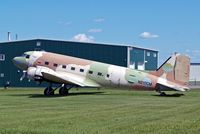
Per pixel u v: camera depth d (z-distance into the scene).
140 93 41.22
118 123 17.69
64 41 75.94
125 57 74.31
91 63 40.72
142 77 39.94
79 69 40.53
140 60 78.31
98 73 40.34
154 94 39.88
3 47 78.38
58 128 16.17
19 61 41.66
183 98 34.75
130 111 23.22
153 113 22.03
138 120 18.77
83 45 75.62
